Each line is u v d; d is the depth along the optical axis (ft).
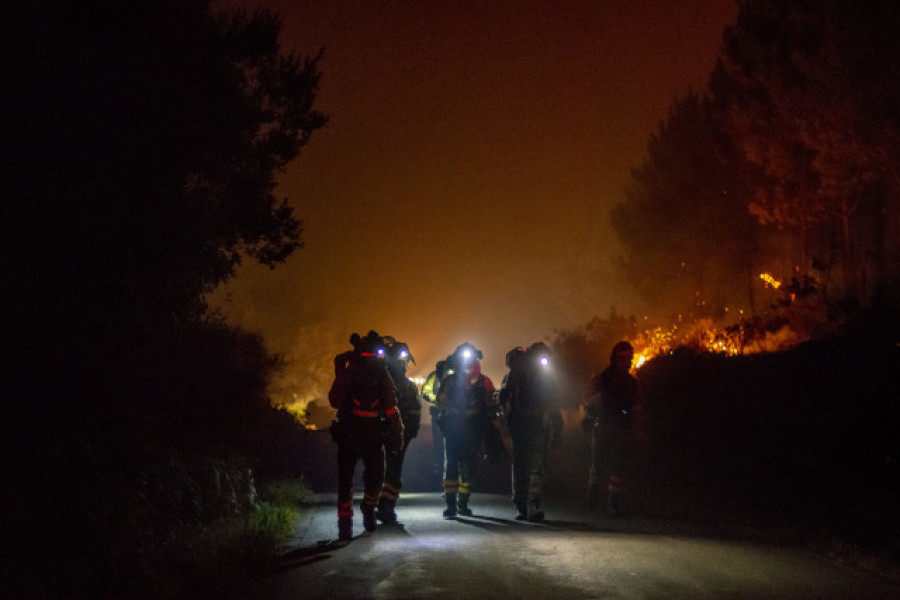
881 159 74.23
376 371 37.01
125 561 26.76
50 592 23.49
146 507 30.19
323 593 26.71
